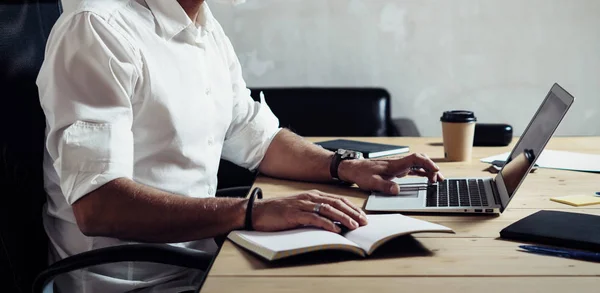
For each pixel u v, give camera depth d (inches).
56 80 50.0
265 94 109.4
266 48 116.0
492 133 79.5
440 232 42.8
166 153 56.4
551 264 39.0
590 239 41.3
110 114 50.1
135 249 45.9
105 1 53.3
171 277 55.8
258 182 65.6
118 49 51.6
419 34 114.1
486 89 115.1
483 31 113.4
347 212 45.7
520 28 113.0
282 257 39.8
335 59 115.6
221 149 65.9
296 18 114.8
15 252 50.8
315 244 40.4
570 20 112.3
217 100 62.5
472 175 64.4
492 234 45.1
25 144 53.9
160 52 55.3
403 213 51.4
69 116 49.3
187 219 47.4
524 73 114.2
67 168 48.6
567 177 62.5
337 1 113.9
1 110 51.1
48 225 56.8
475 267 38.7
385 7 113.7
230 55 70.1
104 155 48.7
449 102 115.9
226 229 46.9
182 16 56.8
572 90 114.2
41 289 47.0
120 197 48.1
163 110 55.2
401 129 116.9
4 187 50.6
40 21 57.0
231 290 35.7
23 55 54.1
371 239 42.0
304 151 66.4
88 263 45.9
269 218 45.6
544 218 47.0
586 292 34.7
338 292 35.1
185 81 56.9
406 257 40.7
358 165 61.9
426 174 60.9
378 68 115.5
